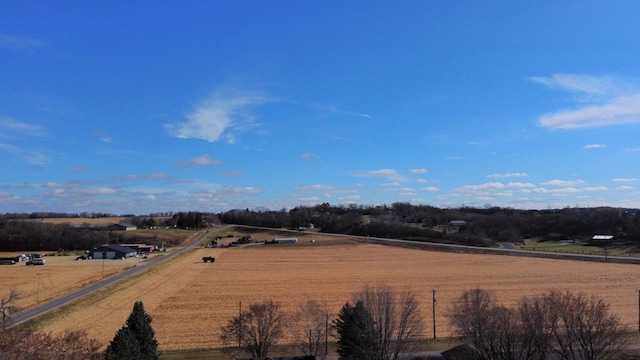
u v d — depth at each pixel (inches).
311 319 2844.5
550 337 2226.9
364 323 2209.6
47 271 5871.1
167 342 2674.7
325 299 3784.5
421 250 7628.0
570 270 5167.3
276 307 2792.8
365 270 5580.7
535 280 4552.2
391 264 6102.4
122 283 4704.7
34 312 3388.3
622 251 6894.7
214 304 3656.5
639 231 7844.5
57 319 3206.2
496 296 3745.1
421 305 3511.3
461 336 2443.4
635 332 2650.1
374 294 3152.1
